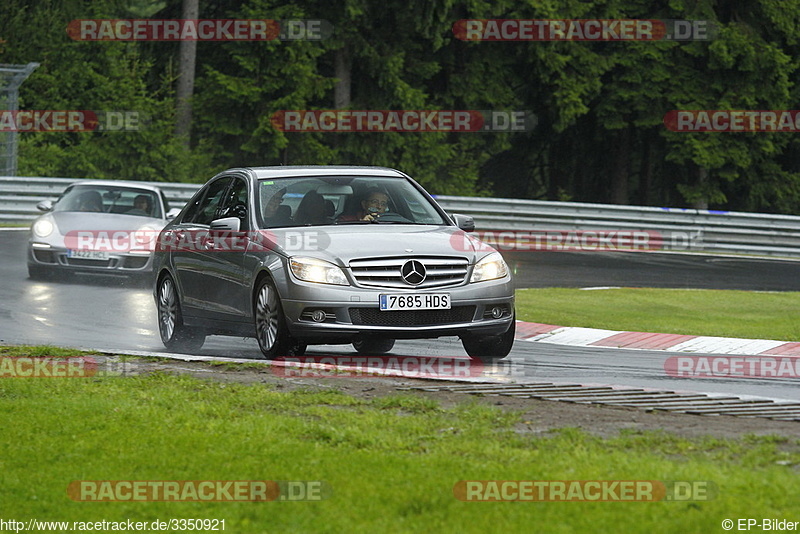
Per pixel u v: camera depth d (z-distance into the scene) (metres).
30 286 48.66
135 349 34.09
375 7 111.56
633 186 147.62
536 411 22.03
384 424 20.30
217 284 32.22
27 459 17.52
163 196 55.53
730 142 118.50
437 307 28.83
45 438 19.05
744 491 15.11
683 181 128.25
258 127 109.44
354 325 28.36
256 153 114.75
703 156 116.00
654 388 26.17
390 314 28.61
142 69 118.69
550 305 49.41
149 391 24.05
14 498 15.32
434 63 115.88
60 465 17.12
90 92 115.12
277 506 14.65
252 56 111.38
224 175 34.69
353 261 28.80
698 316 48.62
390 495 15.03
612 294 54.62
